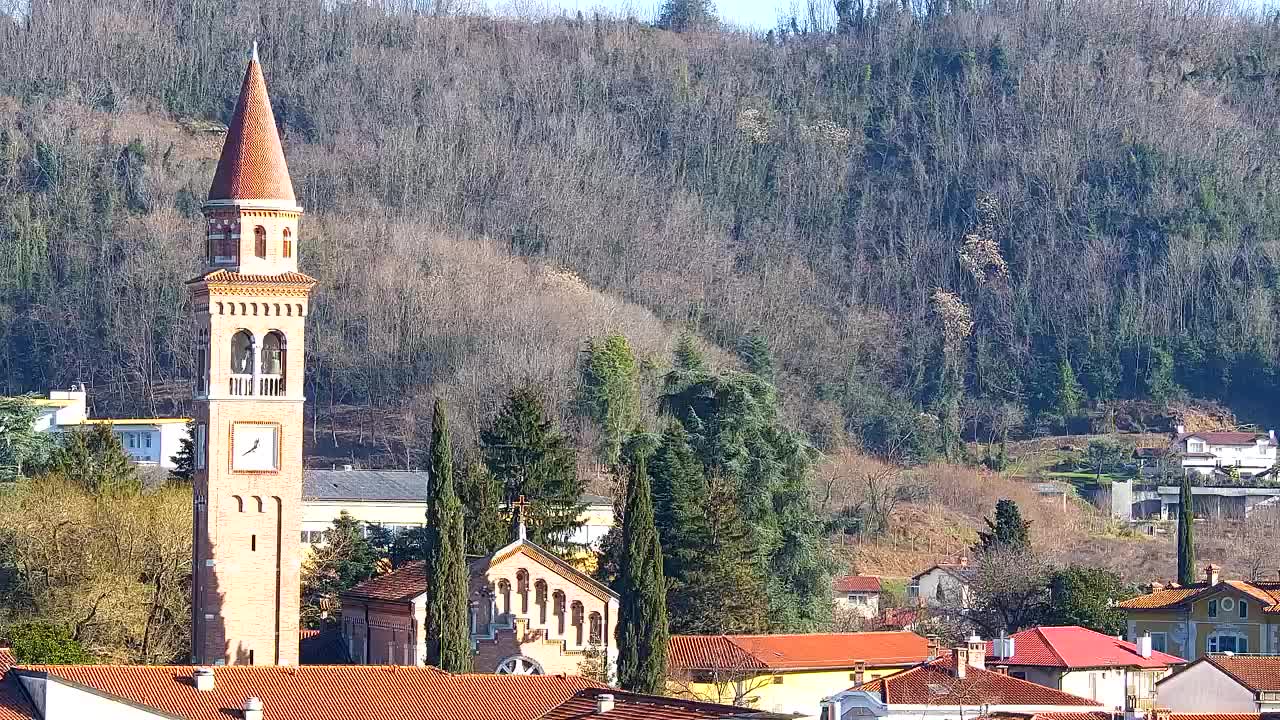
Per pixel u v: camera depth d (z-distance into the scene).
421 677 163.75
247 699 154.00
